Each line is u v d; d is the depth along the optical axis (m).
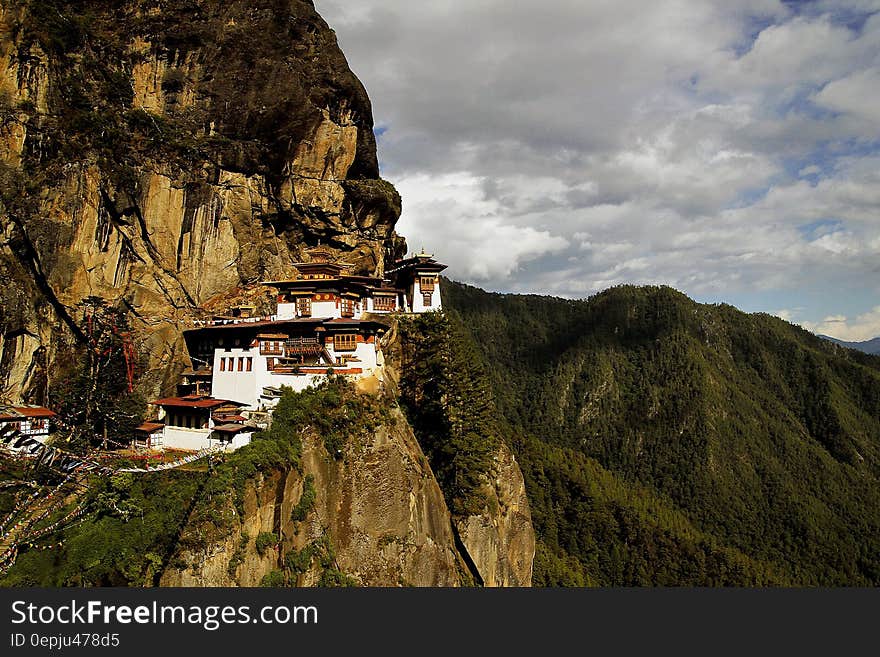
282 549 44.44
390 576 48.62
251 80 70.00
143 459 50.81
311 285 65.25
